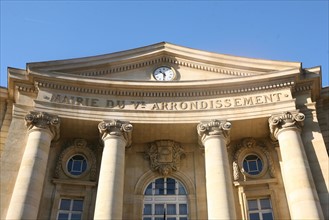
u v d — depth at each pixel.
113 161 16.78
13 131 17.70
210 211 15.71
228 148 18.89
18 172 16.59
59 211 17.19
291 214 16.16
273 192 17.48
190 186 18.25
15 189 15.49
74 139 18.94
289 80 18.91
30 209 15.08
